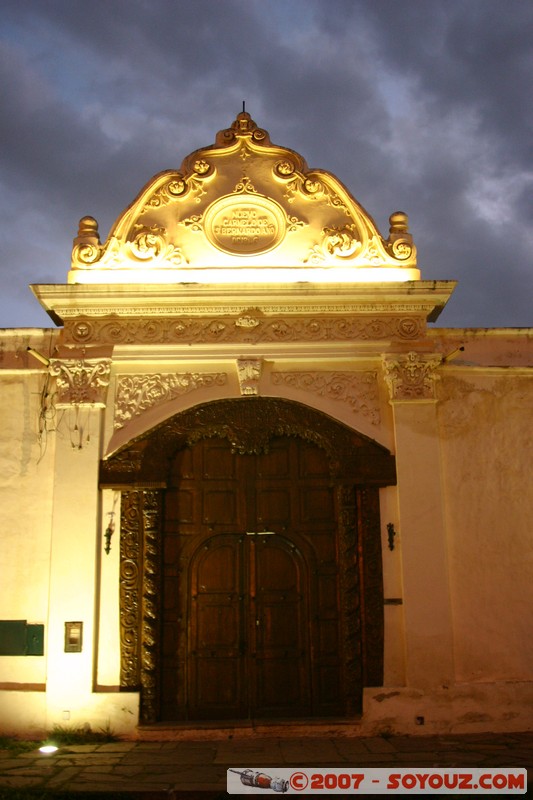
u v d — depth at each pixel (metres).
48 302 9.67
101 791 6.41
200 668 9.00
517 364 9.99
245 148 10.52
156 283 9.70
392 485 9.41
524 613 9.18
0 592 9.09
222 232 10.22
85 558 8.98
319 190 10.38
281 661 9.07
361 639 9.02
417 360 9.60
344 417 9.59
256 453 9.56
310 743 8.27
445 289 9.77
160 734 8.48
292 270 10.04
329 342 9.70
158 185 10.30
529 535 9.41
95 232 10.23
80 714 8.55
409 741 8.34
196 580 9.23
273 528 9.41
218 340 9.70
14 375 9.70
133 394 9.58
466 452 9.58
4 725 8.59
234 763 7.34
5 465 9.45
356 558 9.22
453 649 8.97
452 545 9.27
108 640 8.88
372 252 10.16
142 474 9.26
